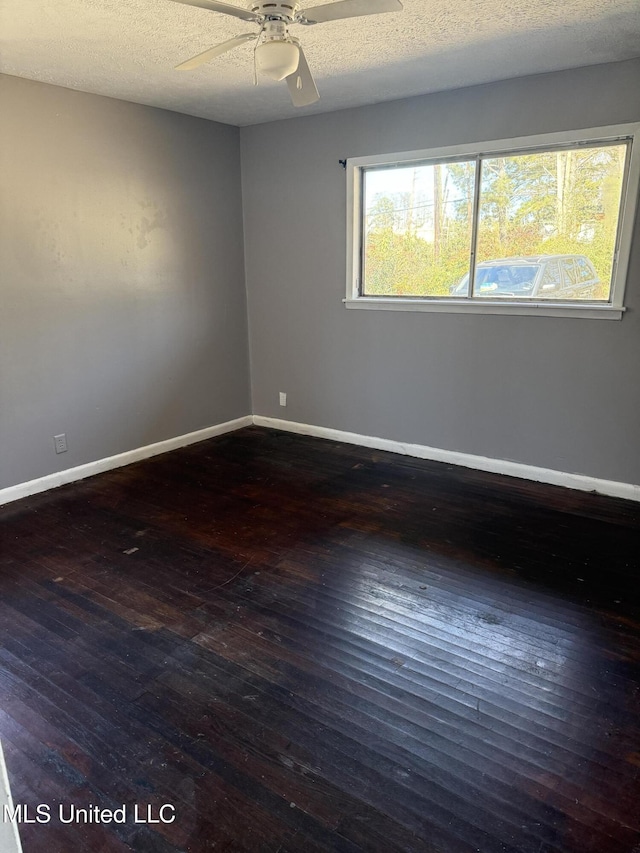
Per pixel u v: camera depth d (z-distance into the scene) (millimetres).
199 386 4766
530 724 1867
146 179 4082
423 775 1687
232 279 4895
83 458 4012
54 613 2471
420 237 4059
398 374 4336
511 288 3779
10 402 3541
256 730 1854
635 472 3535
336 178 4266
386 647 2242
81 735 1836
